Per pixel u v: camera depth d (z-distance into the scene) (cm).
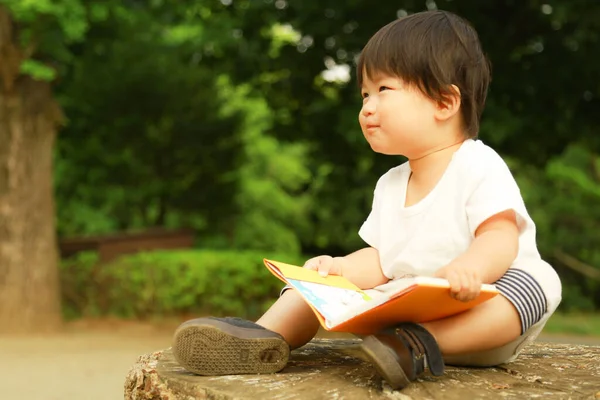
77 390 577
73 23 957
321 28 1067
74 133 1491
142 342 948
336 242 2173
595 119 1158
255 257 1238
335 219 2091
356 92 1151
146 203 1733
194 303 1202
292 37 1216
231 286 1207
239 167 1716
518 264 207
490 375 204
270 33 1216
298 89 1207
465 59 207
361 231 237
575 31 1067
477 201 203
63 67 1195
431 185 216
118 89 1510
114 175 1619
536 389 188
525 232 210
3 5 1011
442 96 206
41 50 1026
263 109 1886
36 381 621
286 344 206
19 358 775
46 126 1086
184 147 1641
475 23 1069
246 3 1198
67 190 1633
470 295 176
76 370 688
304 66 1156
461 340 194
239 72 1229
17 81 1055
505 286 199
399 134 209
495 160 211
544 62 1088
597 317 1770
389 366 176
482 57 214
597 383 196
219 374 205
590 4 902
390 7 1050
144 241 1345
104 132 1537
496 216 202
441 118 209
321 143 1265
